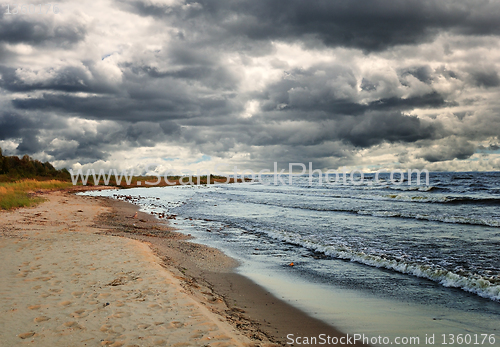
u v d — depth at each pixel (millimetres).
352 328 5414
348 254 10711
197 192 51812
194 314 5168
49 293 5852
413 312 6133
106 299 5656
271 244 12867
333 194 41438
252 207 27078
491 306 6422
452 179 69375
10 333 4297
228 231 15898
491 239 12922
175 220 19578
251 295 7023
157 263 8398
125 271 7352
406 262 9383
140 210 24719
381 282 8047
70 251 9164
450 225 16766
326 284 7863
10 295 5691
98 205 26578
